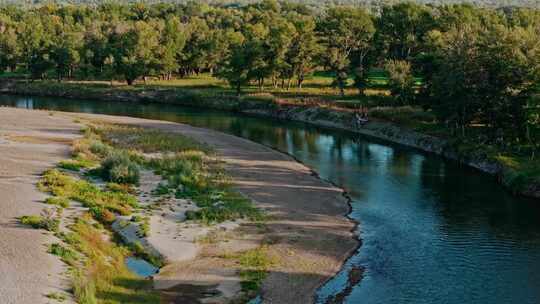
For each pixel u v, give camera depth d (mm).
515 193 65250
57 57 158125
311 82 143875
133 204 55438
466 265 46375
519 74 77875
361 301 40500
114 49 153375
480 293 41906
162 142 84562
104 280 40875
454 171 75375
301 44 129500
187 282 41938
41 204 52406
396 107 108812
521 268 45812
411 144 91375
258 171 72062
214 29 180500
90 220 50906
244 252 47156
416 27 147500
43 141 80625
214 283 41875
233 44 159625
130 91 142750
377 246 49906
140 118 114375
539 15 153625
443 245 50250
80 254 43688
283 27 135500
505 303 40562
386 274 44656
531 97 71812
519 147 77375
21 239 44250
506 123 78938
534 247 49844
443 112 87562
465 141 83125
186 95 136375
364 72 123500
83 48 160125
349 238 51375
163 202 56875
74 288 38094
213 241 48969
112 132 91750
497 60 80188
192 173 66188
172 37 158125
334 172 74188
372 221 56031
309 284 42594
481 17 150625
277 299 40094
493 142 81125
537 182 64625
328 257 47250
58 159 69625
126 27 168125
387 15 156375
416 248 49625
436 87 88500
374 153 85938
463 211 59250
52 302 35781
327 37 145000
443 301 40750
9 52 164000
